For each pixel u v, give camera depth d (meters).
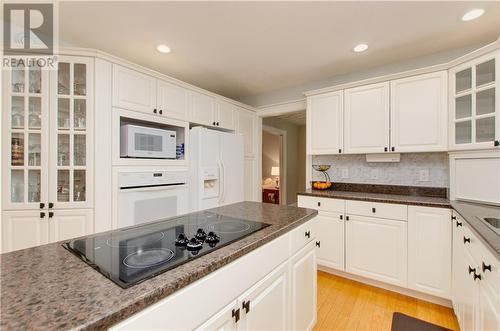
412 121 2.25
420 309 1.95
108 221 2.00
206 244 0.95
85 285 0.63
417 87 2.23
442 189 2.35
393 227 2.15
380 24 1.92
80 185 2.02
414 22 1.89
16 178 1.91
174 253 0.86
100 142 1.97
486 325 1.08
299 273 1.39
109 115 2.02
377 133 2.44
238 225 1.24
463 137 2.02
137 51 2.38
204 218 1.41
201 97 2.86
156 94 2.37
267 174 6.65
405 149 2.29
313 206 2.63
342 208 2.43
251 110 3.68
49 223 1.92
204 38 2.13
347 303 2.05
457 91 2.04
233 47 2.30
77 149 2.02
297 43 2.22
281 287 1.20
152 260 0.80
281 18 1.84
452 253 1.86
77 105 2.02
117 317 0.52
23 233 1.88
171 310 0.65
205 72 2.92
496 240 1.03
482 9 1.72
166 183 2.42
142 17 1.83
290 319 1.29
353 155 2.91
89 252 0.88
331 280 2.46
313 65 2.71
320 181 3.14
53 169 1.94
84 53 1.93
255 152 3.75
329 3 1.67
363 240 2.31
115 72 2.06
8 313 0.51
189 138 2.72
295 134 6.03
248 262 0.96
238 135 3.22
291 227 1.27
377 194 2.60
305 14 1.79
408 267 2.08
